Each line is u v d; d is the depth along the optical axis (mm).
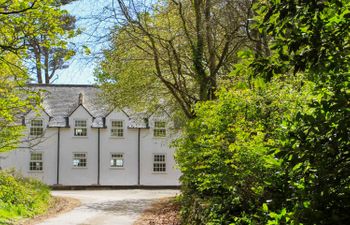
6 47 11414
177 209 19141
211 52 17391
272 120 7527
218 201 9219
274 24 3637
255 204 7332
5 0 11188
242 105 7910
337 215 3377
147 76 21219
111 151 40375
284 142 3721
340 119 3318
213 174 8258
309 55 3457
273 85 7707
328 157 3381
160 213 19000
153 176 40594
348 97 3334
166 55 18891
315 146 3398
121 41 17547
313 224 3395
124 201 26312
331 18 3449
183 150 10148
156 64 17375
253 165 6980
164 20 18703
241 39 17141
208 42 17453
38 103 14094
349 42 3512
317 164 3412
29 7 10703
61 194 32344
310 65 3547
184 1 18641
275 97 7645
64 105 41750
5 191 19297
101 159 40156
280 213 4105
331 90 3773
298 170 3717
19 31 11703
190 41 17250
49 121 39844
